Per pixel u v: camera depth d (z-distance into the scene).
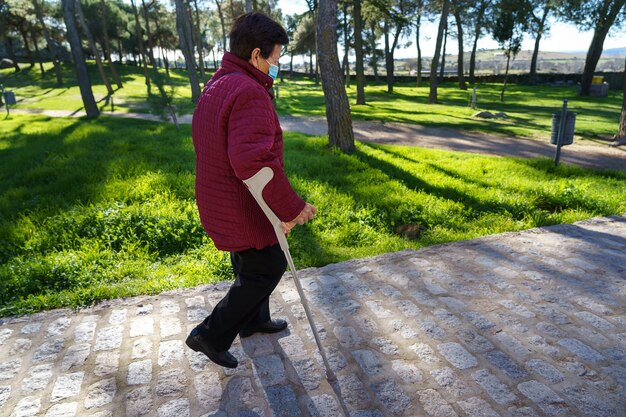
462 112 19.91
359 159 7.87
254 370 2.32
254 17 1.89
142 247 4.14
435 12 38.56
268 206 1.78
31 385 2.22
